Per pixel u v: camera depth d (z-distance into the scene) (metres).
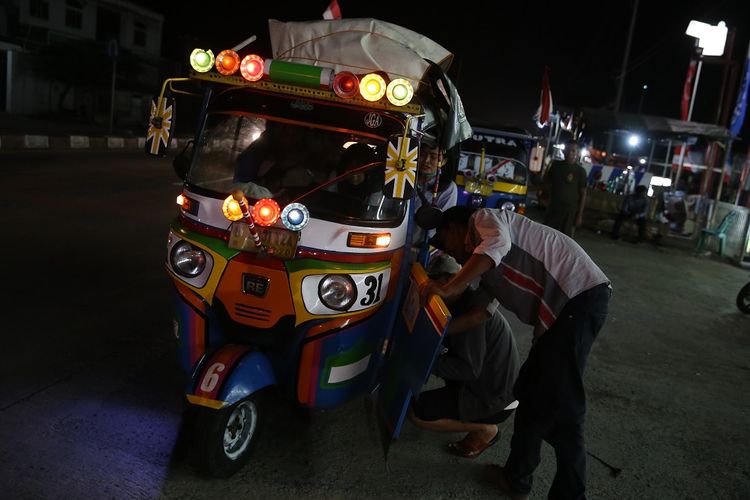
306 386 3.33
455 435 4.07
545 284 3.18
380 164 3.39
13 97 25.03
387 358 3.70
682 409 5.03
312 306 3.19
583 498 3.14
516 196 11.55
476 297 3.42
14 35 26.70
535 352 3.21
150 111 3.50
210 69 3.39
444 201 5.28
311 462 3.51
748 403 5.34
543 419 3.13
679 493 3.75
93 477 3.10
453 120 3.88
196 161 3.56
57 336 4.72
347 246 3.22
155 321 5.27
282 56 3.68
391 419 3.28
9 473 3.03
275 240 3.17
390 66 3.58
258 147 3.50
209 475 3.17
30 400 3.75
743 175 15.77
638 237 15.03
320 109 3.46
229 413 3.01
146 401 3.92
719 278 11.54
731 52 17.33
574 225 10.34
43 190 10.38
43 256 6.68
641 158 22.75
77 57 25.86
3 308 5.12
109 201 10.24
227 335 3.35
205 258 3.29
